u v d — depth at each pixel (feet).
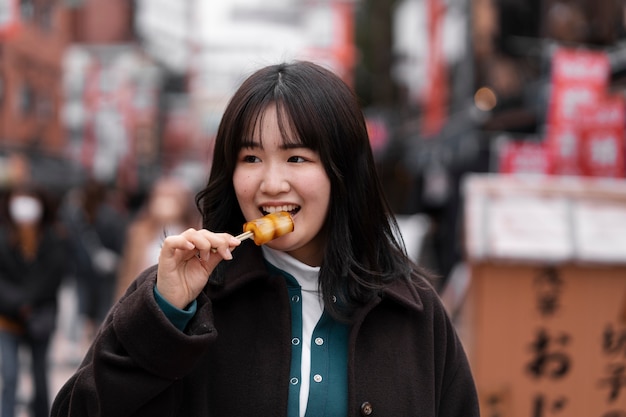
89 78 45.91
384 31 78.43
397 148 71.56
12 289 15.89
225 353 5.60
